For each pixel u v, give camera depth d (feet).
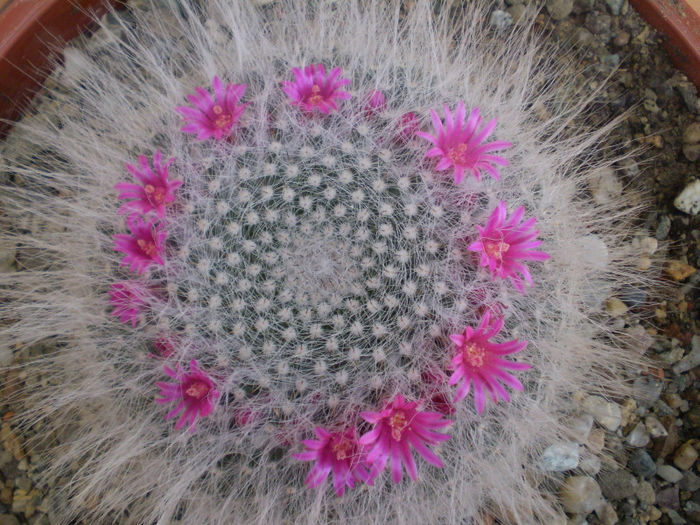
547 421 0.41
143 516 0.43
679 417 0.48
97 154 0.46
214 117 0.35
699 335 0.49
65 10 0.53
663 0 0.53
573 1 0.56
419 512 0.37
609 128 0.51
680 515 0.46
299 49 0.44
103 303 0.36
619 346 0.49
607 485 0.46
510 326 0.35
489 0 0.57
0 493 0.44
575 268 0.42
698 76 0.53
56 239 0.47
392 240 0.33
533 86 0.52
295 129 0.35
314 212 0.33
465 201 0.34
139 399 0.37
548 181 0.42
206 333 0.33
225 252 0.33
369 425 0.32
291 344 0.32
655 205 0.52
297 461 0.34
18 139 0.53
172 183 0.32
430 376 0.33
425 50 0.48
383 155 0.34
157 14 0.57
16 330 0.44
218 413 0.33
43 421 0.46
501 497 0.41
